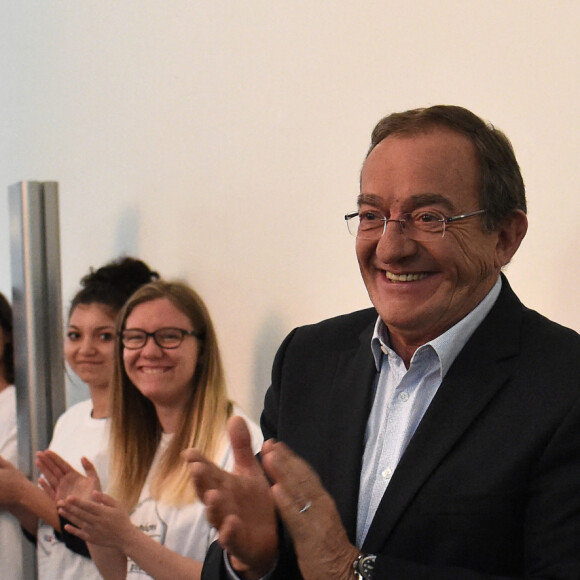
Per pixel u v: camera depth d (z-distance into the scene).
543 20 1.85
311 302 2.50
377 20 2.27
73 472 2.20
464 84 2.04
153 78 3.27
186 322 2.26
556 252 1.83
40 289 2.95
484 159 1.35
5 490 2.53
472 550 1.25
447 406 1.33
